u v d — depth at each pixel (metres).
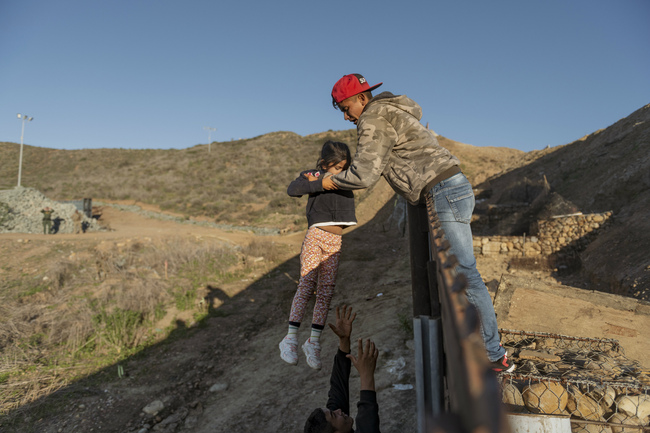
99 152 65.69
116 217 33.06
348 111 2.12
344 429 2.23
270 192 37.47
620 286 8.72
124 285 12.16
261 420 6.08
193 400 7.17
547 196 15.81
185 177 46.94
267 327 10.17
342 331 2.49
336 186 2.06
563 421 2.22
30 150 66.38
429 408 1.54
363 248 17.72
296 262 15.70
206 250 15.70
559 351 3.33
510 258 12.76
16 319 9.91
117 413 6.75
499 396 0.34
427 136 1.83
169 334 9.88
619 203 13.85
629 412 2.44
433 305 1.59
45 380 7.64
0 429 6.21
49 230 21.95
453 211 1.70
